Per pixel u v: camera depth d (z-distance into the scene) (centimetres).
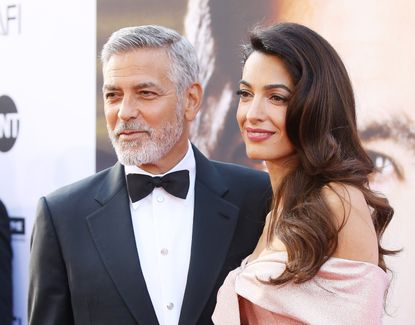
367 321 229
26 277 512
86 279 282
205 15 440
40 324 288
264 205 305
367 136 395
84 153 488
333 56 255
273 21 418
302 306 234
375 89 393
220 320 260
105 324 278
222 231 297
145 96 287
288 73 250
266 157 257
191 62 305
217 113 438
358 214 240
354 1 397
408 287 389
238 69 429
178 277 290
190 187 310
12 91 515
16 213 516
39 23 502
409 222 387
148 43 288
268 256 249
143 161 289
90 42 480
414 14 382
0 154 522
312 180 251
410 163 385
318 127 249
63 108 495
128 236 288
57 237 293
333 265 234
